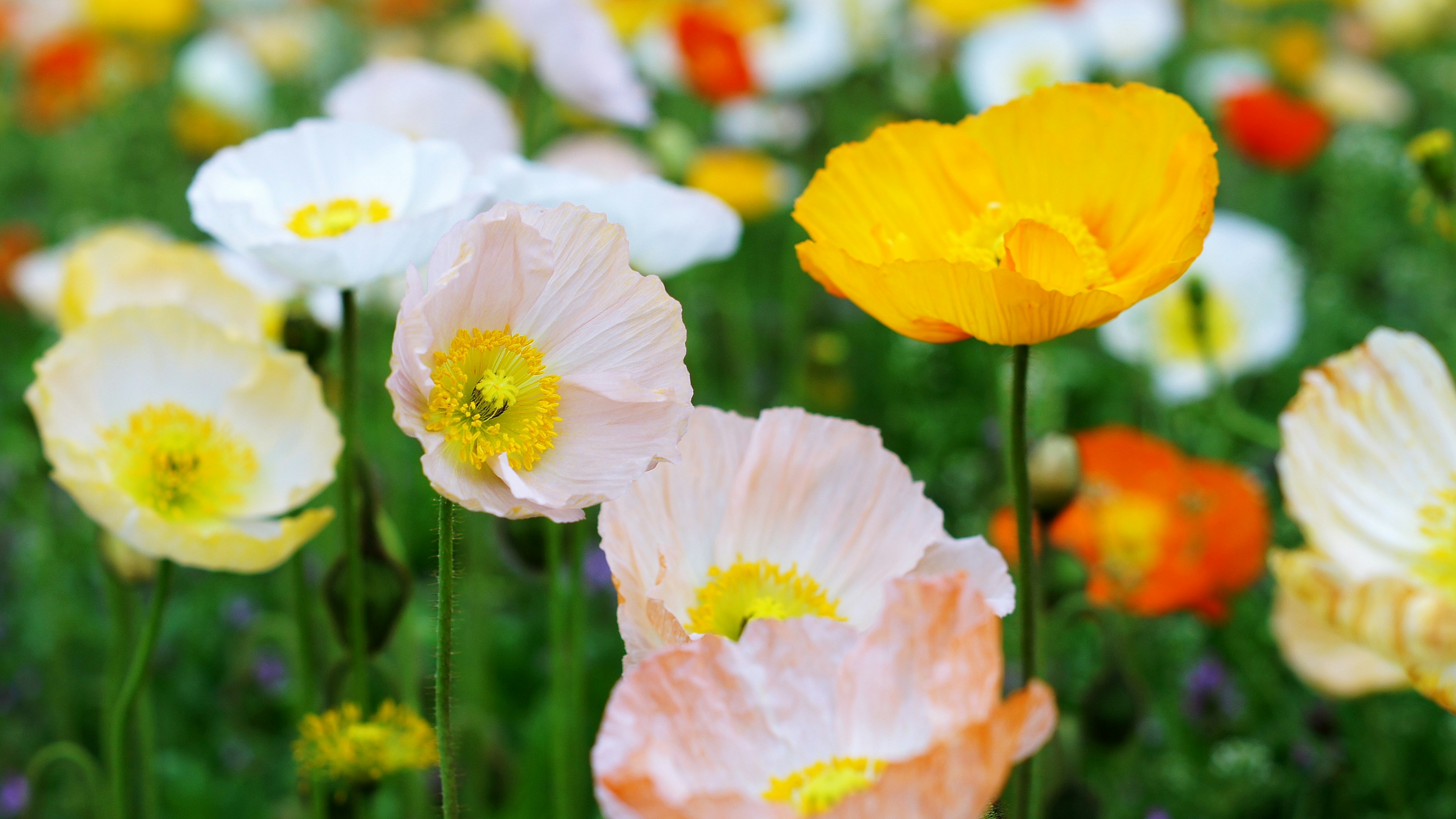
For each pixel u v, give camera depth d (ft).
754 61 6.64
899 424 5.57
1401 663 3.26
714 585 3.14
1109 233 3.23
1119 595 3.86
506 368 3.03
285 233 3.35
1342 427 3.37
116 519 3.32
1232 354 4.66
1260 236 4.73
